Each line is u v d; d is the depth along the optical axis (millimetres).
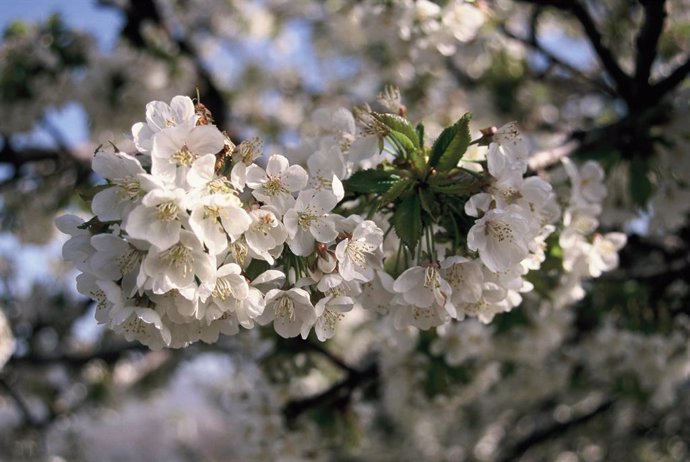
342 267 1742
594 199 2662
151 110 1711
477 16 3213
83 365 7184
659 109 3154
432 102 5742
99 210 1625
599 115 6109
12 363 6609
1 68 5223
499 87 5863
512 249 1848
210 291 1593
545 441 8344
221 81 7949
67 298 7230
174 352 7211
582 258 2559
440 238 1998
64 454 8273
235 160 1715
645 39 3221
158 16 6043
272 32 7648
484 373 4266
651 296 3971
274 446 3779
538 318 3949
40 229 5652
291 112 8148
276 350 3752
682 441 7762
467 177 1980
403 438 8203
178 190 1547
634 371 4750
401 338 3396
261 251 1677
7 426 8086
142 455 18844
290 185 1750
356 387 3938
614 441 8398
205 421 17125
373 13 3344
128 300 1688
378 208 1960
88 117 5637
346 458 7793
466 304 2107
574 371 5551
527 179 1917
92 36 5559
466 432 8406
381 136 2098
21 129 5277
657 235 4055
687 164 3176
